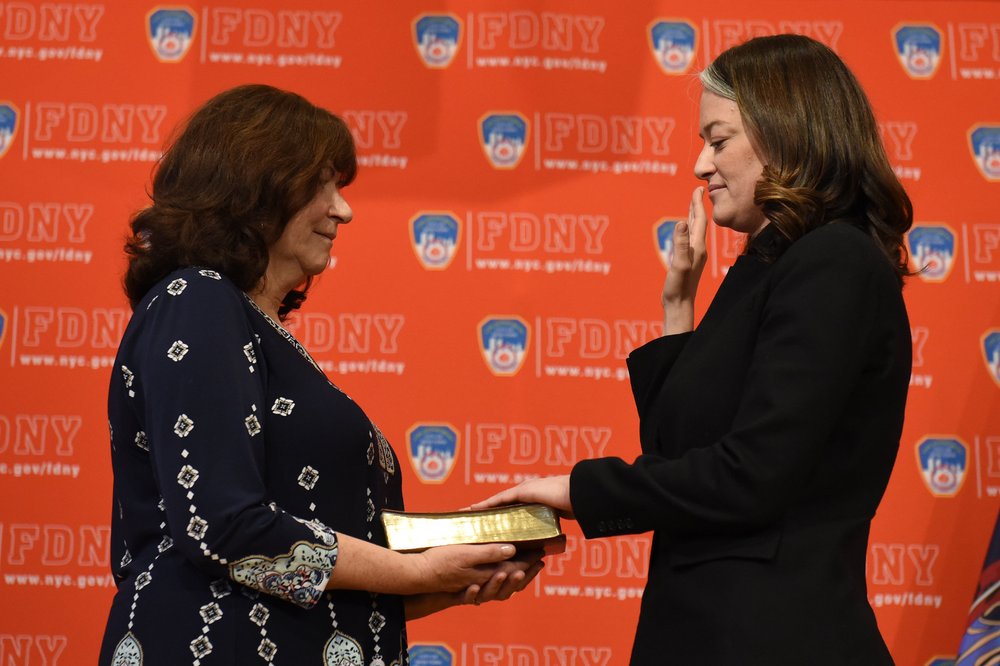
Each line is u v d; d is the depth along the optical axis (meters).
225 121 2.37
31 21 4.48
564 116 4.50
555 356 4.35
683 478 1.95
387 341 4.34
